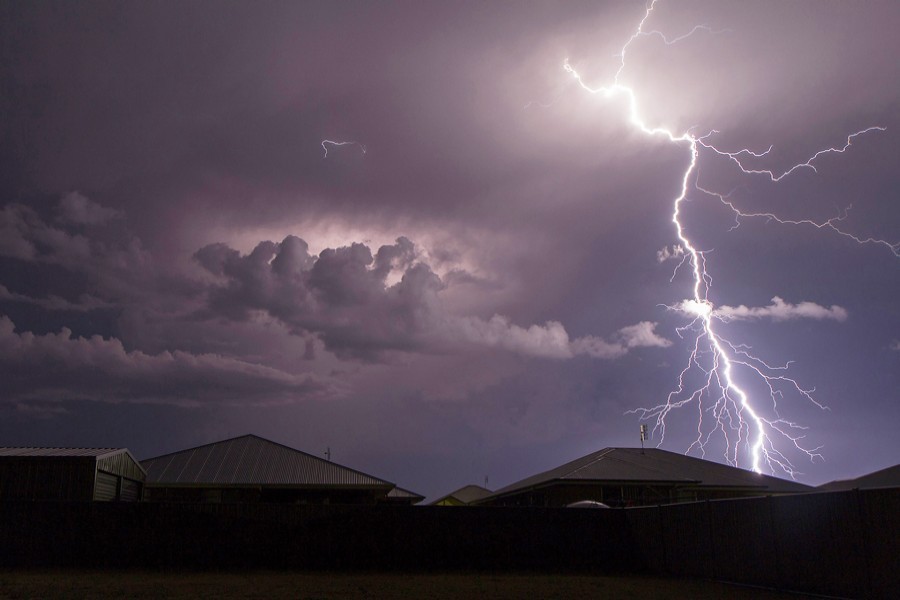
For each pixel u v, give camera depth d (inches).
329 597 557.0
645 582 700.0
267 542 806.5
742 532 684.1
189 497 1209.4
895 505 519.2
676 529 791.7
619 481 1239.5
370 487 1236.5
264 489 1226.6
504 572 798.5
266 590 593.9
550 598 568.7
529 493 1406.3
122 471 1030.4
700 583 690.2
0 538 766.5
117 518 788.0
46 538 773.3
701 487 1258.6
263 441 1360.7
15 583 611.5
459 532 843.4
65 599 523.2
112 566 770.8
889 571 519.5
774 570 637.9
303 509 821.9
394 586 639.1
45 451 952.3
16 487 868.0
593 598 570.3
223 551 796.6
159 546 788.0
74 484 877.8
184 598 536.1
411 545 831.1
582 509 877.2
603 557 865.5
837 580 566.9
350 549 818.8
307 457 1317.7
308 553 810.8
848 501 562.6
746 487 1272.1
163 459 1282.0
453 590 614.9
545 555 853.8
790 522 623.2
